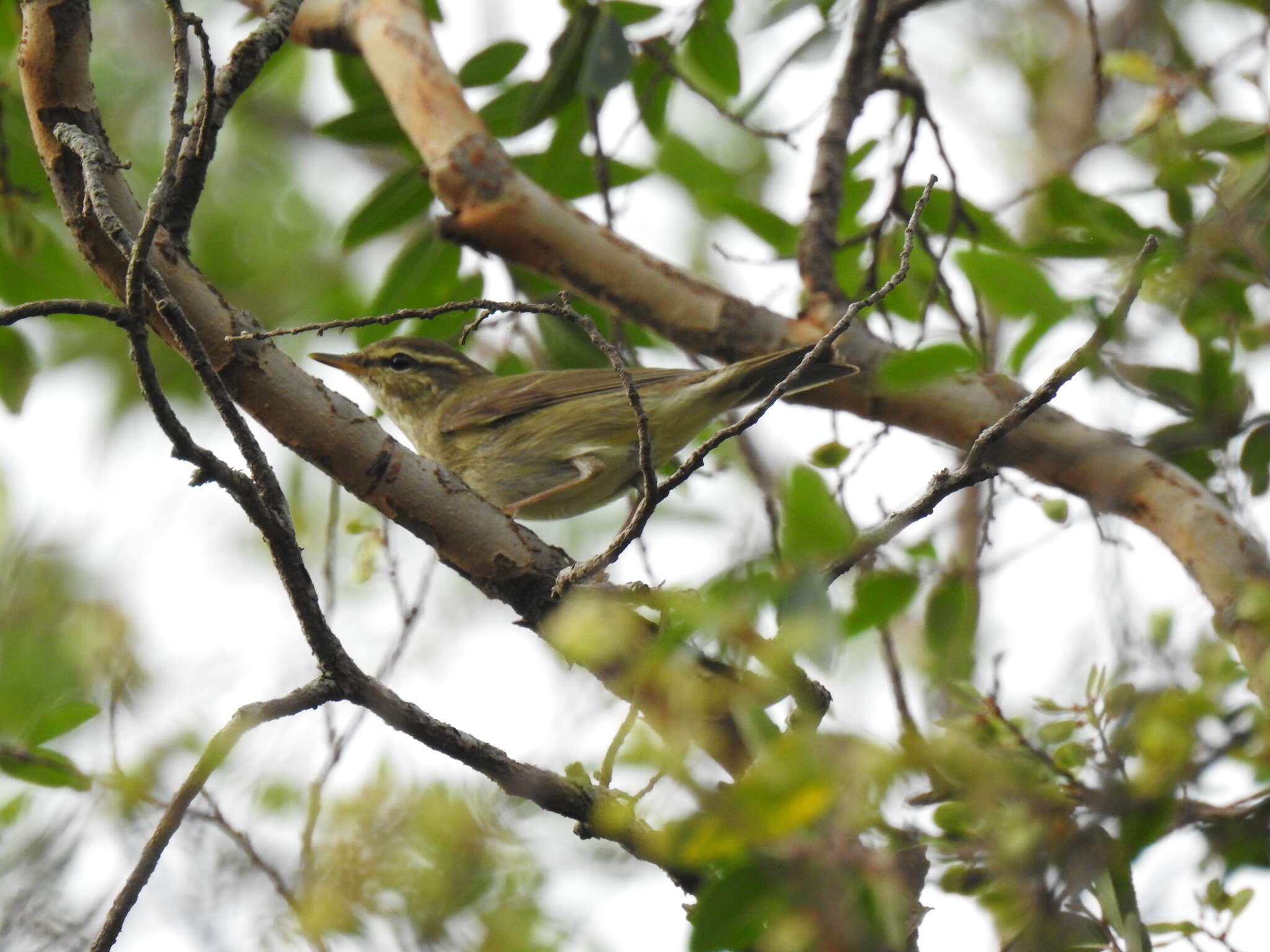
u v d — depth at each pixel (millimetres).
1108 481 10727
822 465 10062
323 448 9328
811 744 6270
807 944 6250
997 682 8672
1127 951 7230
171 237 8828
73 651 12305
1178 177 10680
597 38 11398
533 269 11781
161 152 17188
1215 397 10930
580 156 13375
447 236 11688
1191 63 12898
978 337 11281
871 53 12492
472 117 11758
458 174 11547
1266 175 10570
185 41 7699
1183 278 10539
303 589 7891
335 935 7832
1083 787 7609
